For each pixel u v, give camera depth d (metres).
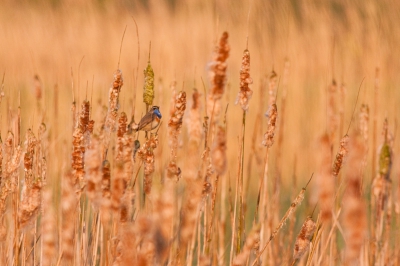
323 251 14.42
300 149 32.25
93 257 14.27
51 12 61.56
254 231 11.88
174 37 52.06
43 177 14.27
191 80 38.00
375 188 15.49
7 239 15.43
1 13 60.84
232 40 51.38
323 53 42.56
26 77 45.41
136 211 16.38
